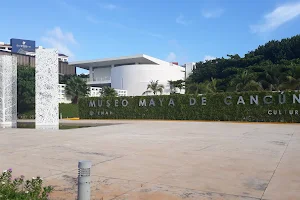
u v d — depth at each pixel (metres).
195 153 9.16
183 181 5.88
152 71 74.31
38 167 7.25
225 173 6.50
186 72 91.44
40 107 21.05
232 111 29.31
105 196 4.97
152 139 13.12
